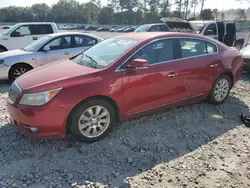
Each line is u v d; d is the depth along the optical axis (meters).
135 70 3.68
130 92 3.67
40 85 3.21
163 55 4.04
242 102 5.32
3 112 4.59
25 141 3.56
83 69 3.62
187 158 3.26
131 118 3.97
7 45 10.30
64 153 3.31
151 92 3.89
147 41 3.90
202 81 4.54
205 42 4.64
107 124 3.63
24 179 2.79
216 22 12.08
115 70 3.56
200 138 3.78
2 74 6.66
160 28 12.29
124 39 4.23
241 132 3.99
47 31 10.97
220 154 3.35
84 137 3.47
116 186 2.72
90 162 3.13
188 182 2.79
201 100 4.80
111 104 3.61
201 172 2.97
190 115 4.55
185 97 4.39
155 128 4.04
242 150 3.46
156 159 3.23
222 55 4.84
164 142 3.64
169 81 4.05
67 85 3.25
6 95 5.76
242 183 2.79
